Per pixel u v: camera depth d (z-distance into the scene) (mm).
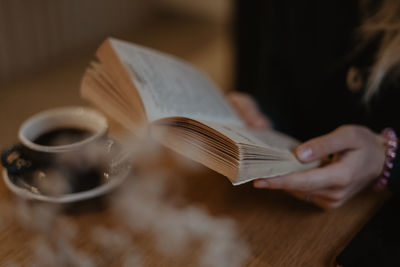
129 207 633
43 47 2176
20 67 2098
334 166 614
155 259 578
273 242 600
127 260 575
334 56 821
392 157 640
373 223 608
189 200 648
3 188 651
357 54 792
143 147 711
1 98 1903
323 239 604
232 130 581
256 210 638
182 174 685
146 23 2830
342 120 837
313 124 895
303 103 894
